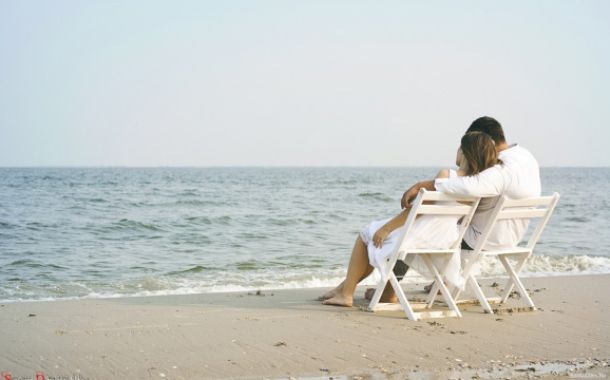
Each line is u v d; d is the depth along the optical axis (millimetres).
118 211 23203
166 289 7926
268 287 8117
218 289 7883
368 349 4629
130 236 14836
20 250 12164
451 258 5668
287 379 3951
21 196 33031
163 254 11859
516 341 4953
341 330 5164
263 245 13398
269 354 4449
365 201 33250
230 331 5090
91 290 7859
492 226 5617
